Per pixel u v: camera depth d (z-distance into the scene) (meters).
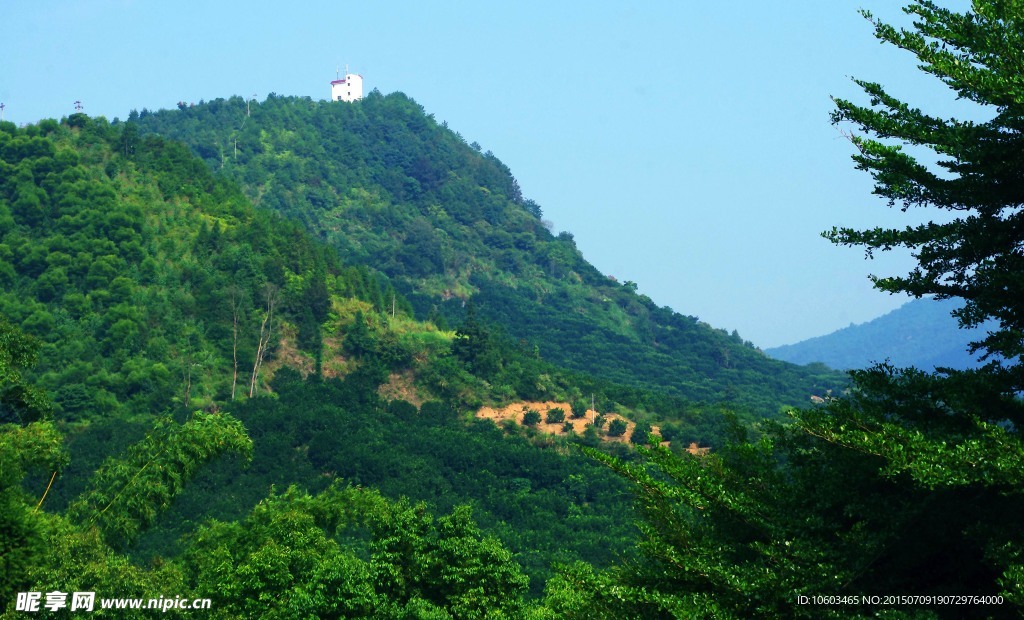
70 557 27.98
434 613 31.80
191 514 77.19
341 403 108.06
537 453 100.12
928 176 18.09
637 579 18.64
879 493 17.11
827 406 18.69
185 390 106.62
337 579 31.66
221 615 31.42
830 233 19.16
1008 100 16.33
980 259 18.19
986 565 16.38
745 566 17.09
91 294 115.56
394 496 86.88
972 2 16.95
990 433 14.90
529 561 71.75
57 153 135.25
